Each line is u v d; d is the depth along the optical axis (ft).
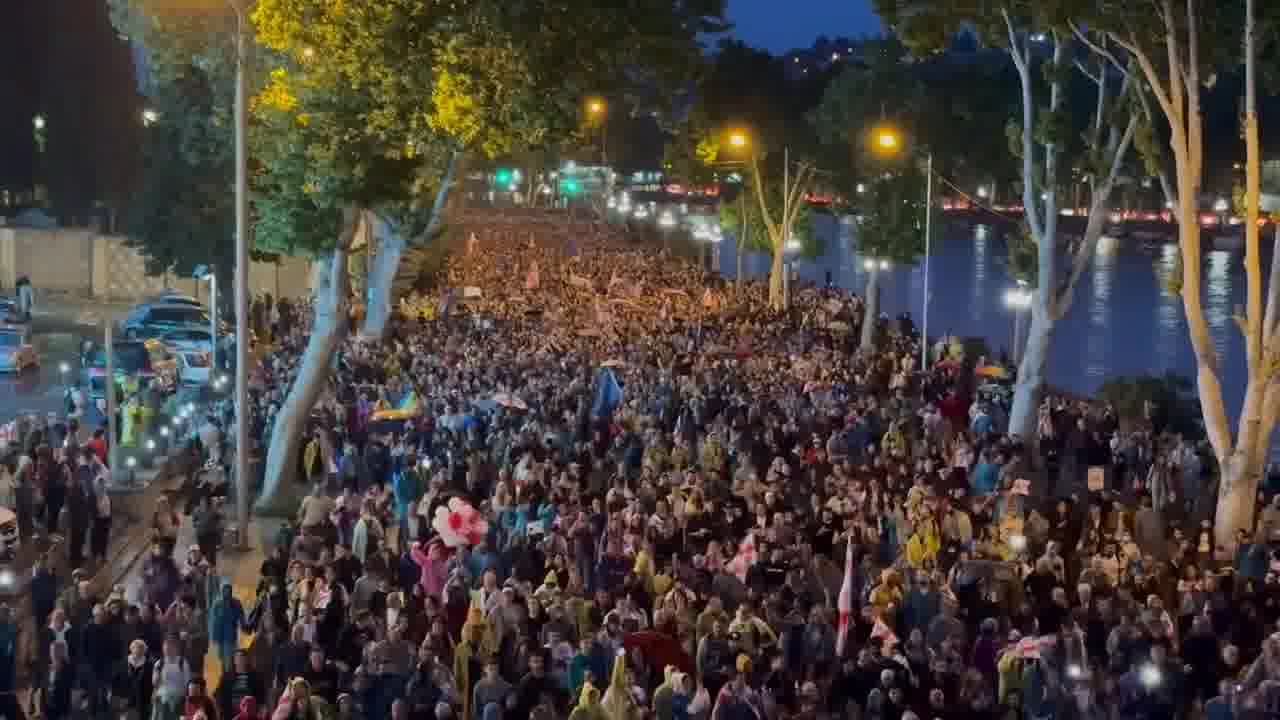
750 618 54.70
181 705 51.19
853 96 176.35
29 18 244.83
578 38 82.17
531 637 54.90
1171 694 54.19
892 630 57.62
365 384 106.73
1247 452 81.25
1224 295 313.53
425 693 50.62
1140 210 424.87
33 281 203.41
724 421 92.43
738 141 198.90
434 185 92.22
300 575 58.03
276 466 91.40
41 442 81.30
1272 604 62.54
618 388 102.22
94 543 73.82
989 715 51.96
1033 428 110.52
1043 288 111.34
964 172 200.95
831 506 69.97
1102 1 85.97
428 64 81.46
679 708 50.52
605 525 66.95
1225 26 88.17
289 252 92.53
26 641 60.80
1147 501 76.95
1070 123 110.52
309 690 49.16
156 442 98.07
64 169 247.70
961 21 99.40
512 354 121.80
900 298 320.50
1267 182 131.95
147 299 198.70
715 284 231.09
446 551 64.08
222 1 95.71
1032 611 60.75
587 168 417.08
